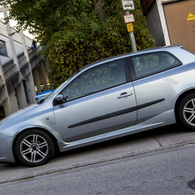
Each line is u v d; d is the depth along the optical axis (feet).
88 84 18.15
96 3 37.93
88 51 29.60
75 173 15.03
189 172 12.14
